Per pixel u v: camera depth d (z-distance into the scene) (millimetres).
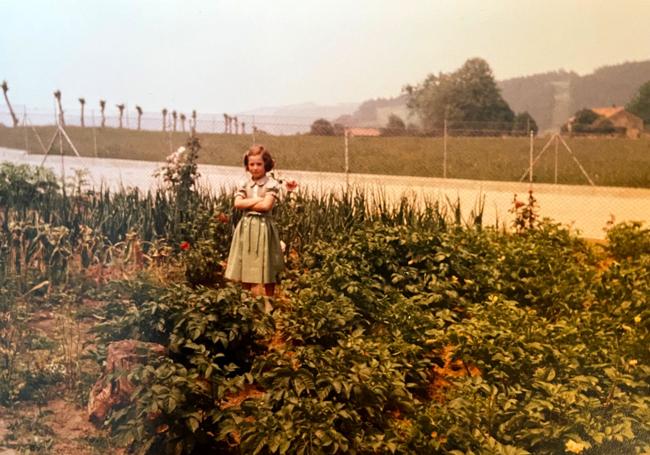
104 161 21391
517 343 4453
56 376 4219
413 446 3580
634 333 4809
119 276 6047
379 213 8055
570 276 6328
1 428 3604
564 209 13539
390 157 23922
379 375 3922
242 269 5488
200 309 4426
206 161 20891
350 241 6281
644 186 18203
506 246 6859
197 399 3590
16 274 5844
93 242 6469
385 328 5035
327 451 3303
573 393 3750
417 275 6012
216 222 7207
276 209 7719
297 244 7219
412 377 4496
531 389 4152
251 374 3973
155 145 23594
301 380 3729
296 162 22062
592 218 12492
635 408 3898
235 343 4535
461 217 8531
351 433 3523
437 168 21531
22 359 4375
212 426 3633
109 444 3512
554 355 4293
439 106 40531
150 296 4621
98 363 4148
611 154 26312
